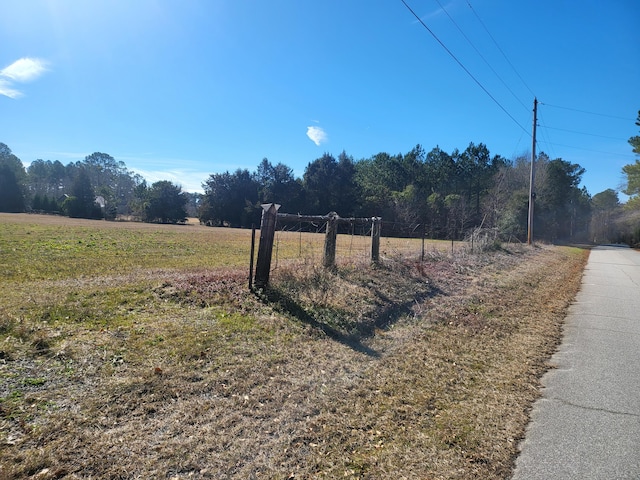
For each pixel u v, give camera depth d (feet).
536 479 8.51
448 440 9.89
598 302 29.43
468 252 50.39
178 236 80.94
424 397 12.25
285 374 13.17
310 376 13.20
